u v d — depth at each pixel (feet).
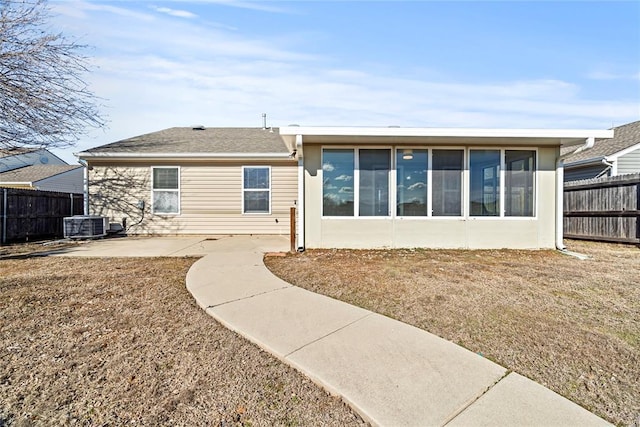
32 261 19.44
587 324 9.87
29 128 29.66
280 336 8.80
